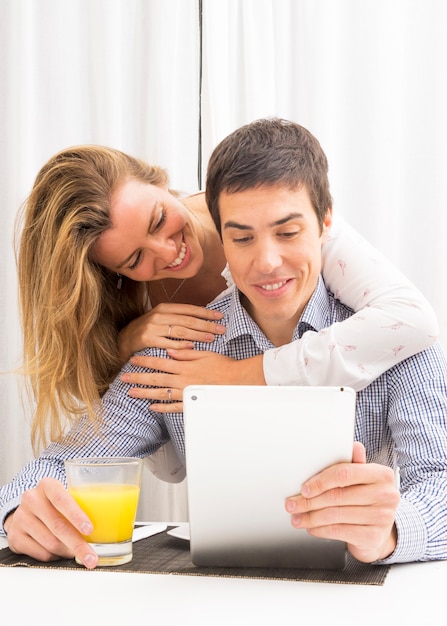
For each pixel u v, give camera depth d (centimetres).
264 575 91
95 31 200
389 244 202
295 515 90
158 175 140
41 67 201
